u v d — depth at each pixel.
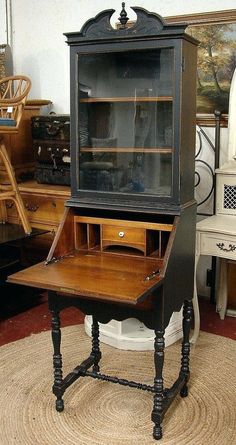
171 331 2.69
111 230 2.12
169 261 1.89
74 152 2.14
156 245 2.18
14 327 2.95
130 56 2.07
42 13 3.70
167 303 1.91
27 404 2.19
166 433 1.98
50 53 3.73
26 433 1.99
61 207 3.27
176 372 2.43
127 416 2.10
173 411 2.13
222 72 2.99
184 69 1.92
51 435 1.98
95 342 2.36
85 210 2.27
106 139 2.17
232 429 2.00
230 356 2.59
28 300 3.28
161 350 1.90
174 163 1.97
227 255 2.59
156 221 2.19
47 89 3.81
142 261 2.05
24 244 3.33
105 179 2.17
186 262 2.09
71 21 3.58
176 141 1.95
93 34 2.01
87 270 1.94
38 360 2.55
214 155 3.10
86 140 2.16
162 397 1.95
